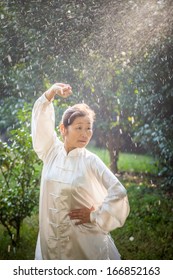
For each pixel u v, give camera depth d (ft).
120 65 20.34
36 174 14.64
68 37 19.36
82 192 8.30
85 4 18.88
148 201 19.26
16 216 13.73
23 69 21.01
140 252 13.66
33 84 21.12
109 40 19.30
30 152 13.79
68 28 19.24
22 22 19.65
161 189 21.65
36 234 14.89
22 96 21.80
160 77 19.88
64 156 8.64
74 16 18.99
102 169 8.26
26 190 14.01
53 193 8.50
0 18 19.92
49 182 8.59
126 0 18.62
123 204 8.07
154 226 15.98
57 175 8.50
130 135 25.89
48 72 20.39
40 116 8.86
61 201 8.37
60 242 8.45
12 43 20.22
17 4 19.52
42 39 19.58
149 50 19.26
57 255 8.52
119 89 22.33
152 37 18.95
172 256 13.41
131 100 22.48
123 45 19.30
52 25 19.29
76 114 8.46
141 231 15.42
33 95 21.38
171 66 19.33
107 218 7.97
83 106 8.74
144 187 22.18
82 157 8.52
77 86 20.86
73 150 8.56
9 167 13.96
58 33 19.34
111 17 18.89
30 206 14.06
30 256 13.28
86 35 19.26
